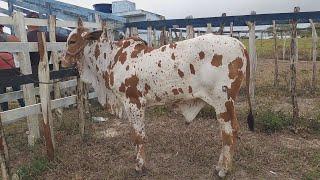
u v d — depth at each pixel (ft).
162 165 8.77
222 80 7.42
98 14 15.49
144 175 8.32
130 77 8.16
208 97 7.68
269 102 14.43
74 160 9.11
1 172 8.02
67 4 15.87
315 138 10.24
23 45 9.62
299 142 9.93
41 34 9.09
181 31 18.44
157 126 11.71
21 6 16.78
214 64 7.39
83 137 10.57
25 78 8.78
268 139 10.15
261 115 11.37
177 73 7.70
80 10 15.69
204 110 12.44
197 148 9.52
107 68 8.73
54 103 10.27
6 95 9.95
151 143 10.08
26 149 10.14
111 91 9.07
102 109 14.01
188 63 7.59
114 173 8.40
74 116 13.12
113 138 10.80
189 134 10.67
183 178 8.12
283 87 17.71
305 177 7.87
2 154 7.56
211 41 7.46
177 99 8.06
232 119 7.63
